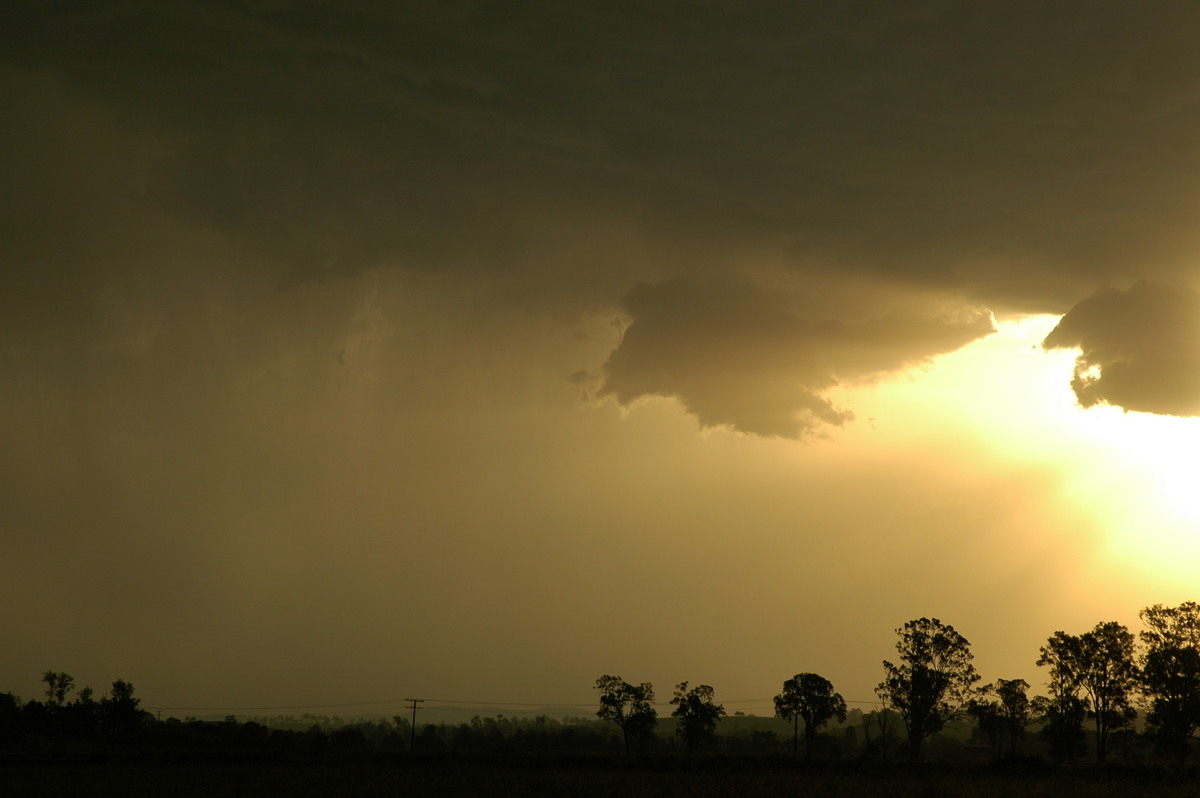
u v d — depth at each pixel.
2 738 140.75
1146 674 113.75
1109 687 116.50
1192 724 111.12
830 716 138.25
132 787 71.12
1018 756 96.25
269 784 73.19
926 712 127.94
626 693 146.75
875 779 82.94
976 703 128.62
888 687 130.12
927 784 76.38
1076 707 117.69
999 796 68.50
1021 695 129.25
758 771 96.50
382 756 115.94
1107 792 71.69
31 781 75.94
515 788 70.06
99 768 92.56
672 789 70.19
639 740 147.25
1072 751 116.75
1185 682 111.69
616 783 74.75
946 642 129.00
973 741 179.50
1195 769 94.44
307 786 71.62
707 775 87.06
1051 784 78.06
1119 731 123.50
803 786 73.69
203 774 83.75
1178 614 114.69
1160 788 75.81
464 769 95.38
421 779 78.06
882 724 135.88
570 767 100.38
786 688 138.12
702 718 142.50
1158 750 112.94
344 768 95.56
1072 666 117.94
